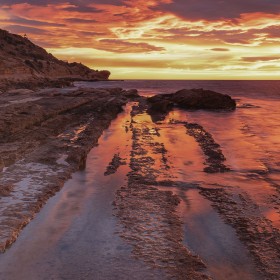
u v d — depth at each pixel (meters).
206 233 7.71
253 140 18.48
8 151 13.42
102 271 6.21
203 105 36.62
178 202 9.49
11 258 6.61
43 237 7.43
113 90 56.81
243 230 7.81
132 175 11.88
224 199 9.76
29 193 9.67
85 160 13.84
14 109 22.34
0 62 89.31
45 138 16.95
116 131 20.81
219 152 15.23
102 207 9.10
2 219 7.95
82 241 7.27
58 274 6.12
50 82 91.19
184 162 13.66
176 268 6.29
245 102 48.44
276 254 6.80
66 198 9.71
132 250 6.91
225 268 6.34
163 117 28.23
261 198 9.88
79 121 23.45
